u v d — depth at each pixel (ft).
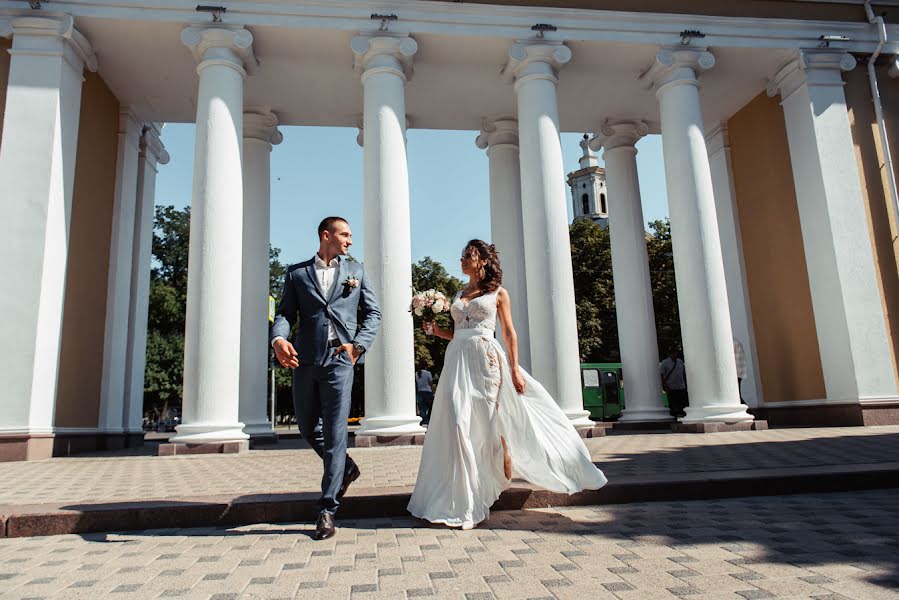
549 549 12.37
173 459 31.01
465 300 16.62
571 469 15.69
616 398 95.35
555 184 40.86
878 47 46.80
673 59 44.04
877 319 43.14
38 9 37.04
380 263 37.22
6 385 32.96
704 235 42.14
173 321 139.54
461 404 15.53
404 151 39.55
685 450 27.63
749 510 15.84
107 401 44.45
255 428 46.14
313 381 14.56
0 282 33.76
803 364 48.29
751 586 9.65
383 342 36.32
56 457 34.86
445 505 14.96
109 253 46.50
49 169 35.53
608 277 125.29
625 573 10.55
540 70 42.09
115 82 46.01
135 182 50.14
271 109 52.03
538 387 16.47
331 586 10.12
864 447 26.30
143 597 9.70
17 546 13.34
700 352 41.29
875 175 45.75
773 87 48.96
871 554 11.23
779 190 50.83
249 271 48.75
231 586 10.19
